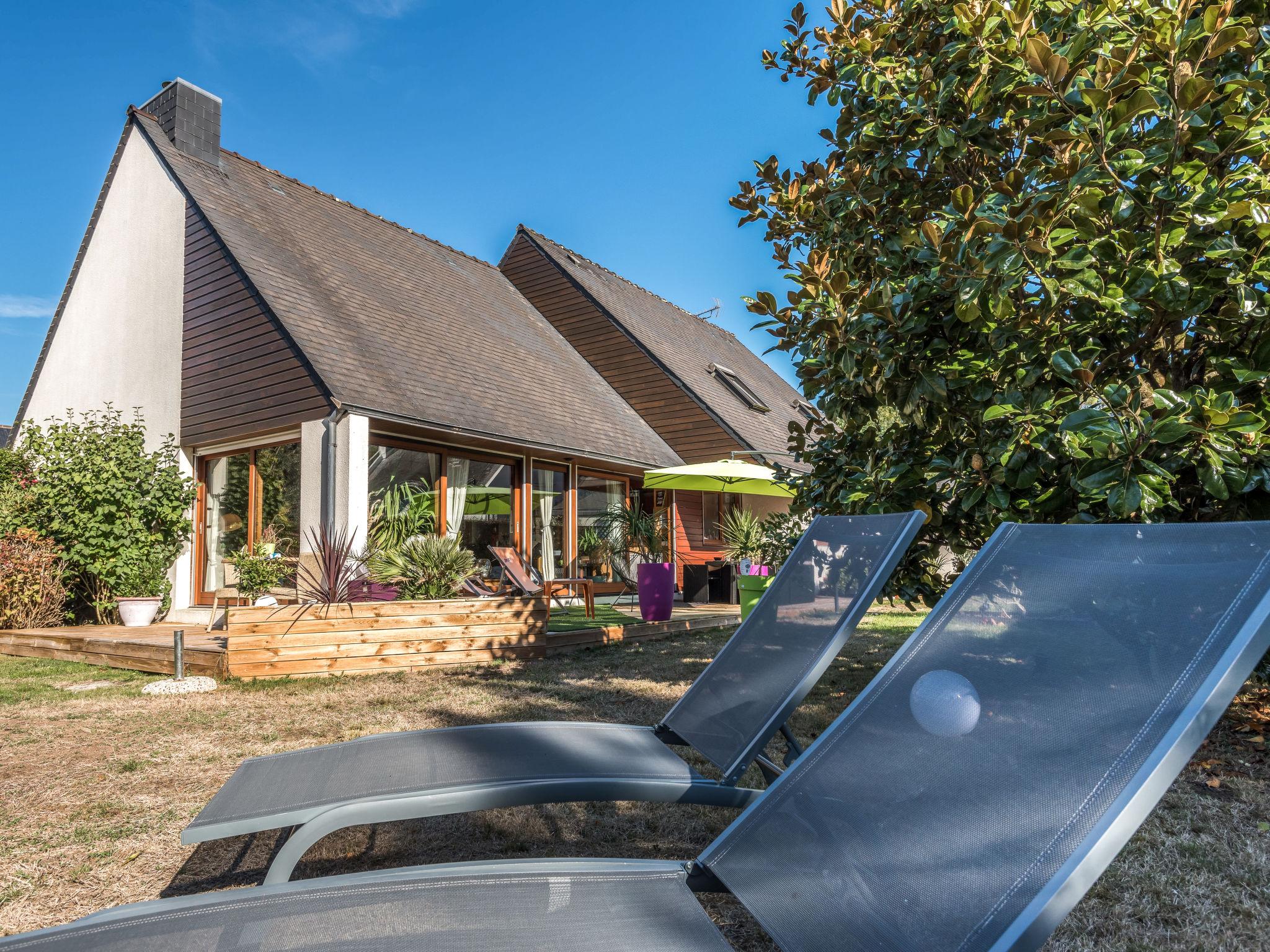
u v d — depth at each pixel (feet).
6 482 34.58
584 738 8.44
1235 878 8.35
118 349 37.78
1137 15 12.30
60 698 18.49
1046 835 3.65
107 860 9.36
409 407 29.76
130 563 31.94
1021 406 12.23
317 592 22.33
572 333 53.72
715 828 10.12
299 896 4.42
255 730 15.11
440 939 4.01
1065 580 5.14
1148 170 11.18
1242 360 11.93
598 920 4.27
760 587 26.12
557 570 41.19
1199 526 4.53
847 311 13.61
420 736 8.56
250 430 30.55
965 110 14.02
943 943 3.52
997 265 10.72
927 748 4.86
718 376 58.85
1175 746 3.46
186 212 34.60
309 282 34.22
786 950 4.09
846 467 16.26
